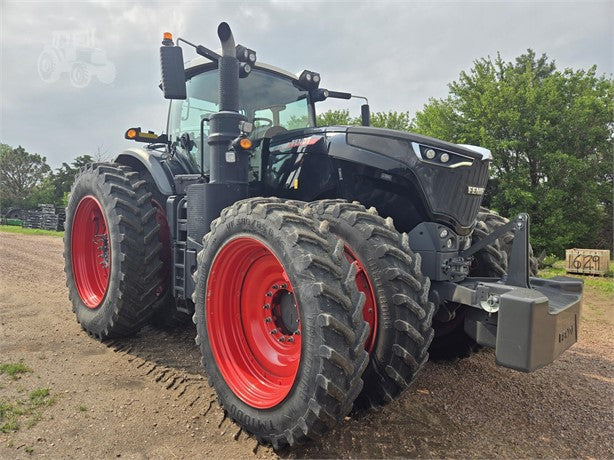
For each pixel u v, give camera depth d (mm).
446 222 2863
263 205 2523
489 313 2529
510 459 2340
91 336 4188
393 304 2473
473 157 2875
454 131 17875
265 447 2408
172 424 2617
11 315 4777
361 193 3135
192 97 4195
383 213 3098
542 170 16438
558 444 2500
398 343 2473
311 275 2184
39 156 50125
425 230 2822
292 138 3541
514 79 17281
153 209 4008
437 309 2852
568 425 2715
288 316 2693
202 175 3752
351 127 3180
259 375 2721
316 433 2178
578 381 3377
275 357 2709
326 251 2301
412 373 2518
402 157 2887
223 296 2828
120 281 3789
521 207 15719
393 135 2951
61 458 2275
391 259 2518
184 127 4289
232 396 2615
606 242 17719
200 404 2867
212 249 2799
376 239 2562
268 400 2434
